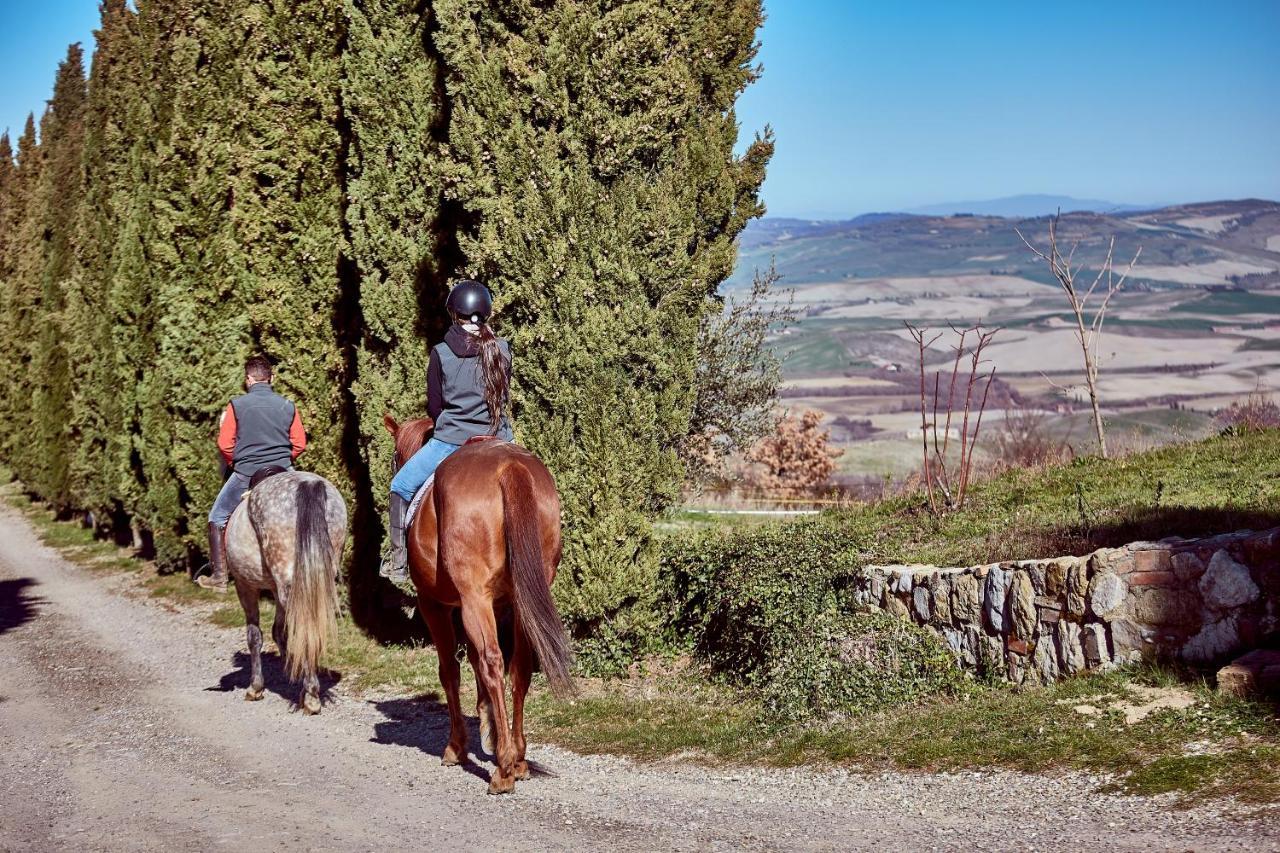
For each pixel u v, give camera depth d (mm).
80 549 26828
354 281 15734
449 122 12141
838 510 14789
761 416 16844
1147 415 122000
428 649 12977
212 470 18625
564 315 10484
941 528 11398
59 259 32406
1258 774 5695
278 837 6418
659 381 10773
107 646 15219
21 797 7801
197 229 18516
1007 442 21172
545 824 6410
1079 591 7766
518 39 10594
